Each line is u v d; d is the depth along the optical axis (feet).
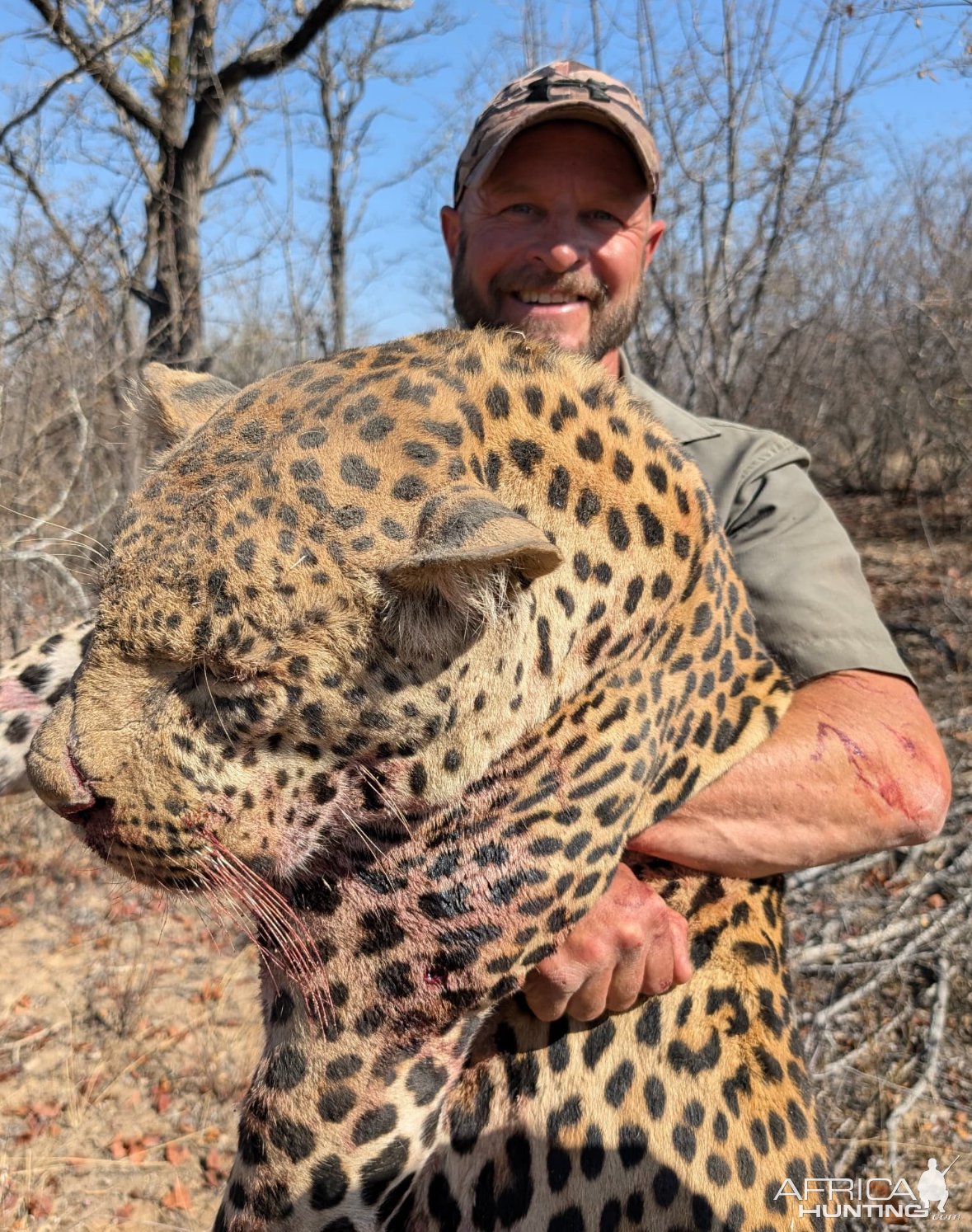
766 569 2.91
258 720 1.88
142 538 1.88
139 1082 5.24
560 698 1.95
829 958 5.57
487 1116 2.10
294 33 11.00
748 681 2.36
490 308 3.22
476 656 1.87
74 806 1.92
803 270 17.37
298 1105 1.97
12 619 6.73
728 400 13.03
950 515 16.10
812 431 16.74
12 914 6.45
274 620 1.82
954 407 15.15
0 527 6.59
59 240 7.97
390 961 1.99
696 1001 2.15
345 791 1.95
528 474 1.93
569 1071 2.10
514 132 2.97
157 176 10.37
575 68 3.10
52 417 7.16
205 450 1.93
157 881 2.00
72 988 5.88
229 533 1.83
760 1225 2.00
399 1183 1.99
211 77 10.15
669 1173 2.00
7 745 2.64
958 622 10.59
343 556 1.81
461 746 1.91
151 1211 4.52
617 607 2.00
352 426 1.89
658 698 2.09
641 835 2.15
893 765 2.36
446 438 1.88
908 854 6.44
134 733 1.89
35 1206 4.47
